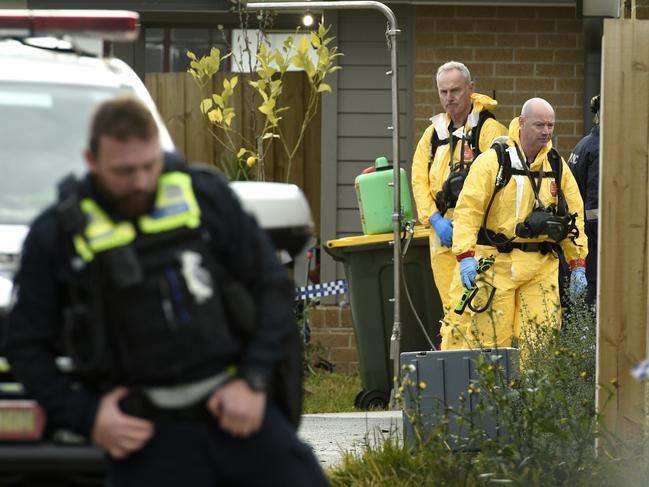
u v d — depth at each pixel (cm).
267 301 1244
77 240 1202
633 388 2042
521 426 2011
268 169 3903
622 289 2039
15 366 1227
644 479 1922
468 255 2709
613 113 2027
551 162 2752
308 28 3962
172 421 1211
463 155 2978
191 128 3897
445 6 3797
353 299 3200
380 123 3825
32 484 1416
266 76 3450
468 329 2720
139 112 1187
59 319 1241
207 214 1231
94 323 1197
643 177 2030
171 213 1216
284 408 1314
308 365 3609
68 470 1405
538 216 2712
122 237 1201
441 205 3003
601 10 2000
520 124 2752
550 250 2739
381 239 3162
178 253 1209
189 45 4016
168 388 1209
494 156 2730
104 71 1828
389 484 2020
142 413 1210
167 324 1194
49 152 1706
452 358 2198
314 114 3612
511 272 2723
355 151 3825
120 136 1176
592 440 1953
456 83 2988
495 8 3806
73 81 1783
